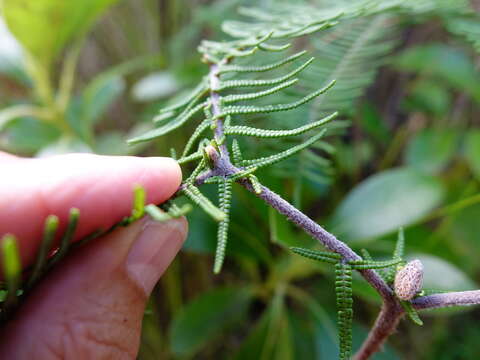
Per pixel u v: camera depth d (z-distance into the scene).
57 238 0.07
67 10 0.11
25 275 0.06
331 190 0.17
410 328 0.16
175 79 0.13
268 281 0.13
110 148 0.14
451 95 0.16
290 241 0.10
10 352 0.06
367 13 0.08
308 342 0.13
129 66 0.15
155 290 0.16
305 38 0.12
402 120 0.17
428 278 0.10
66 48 0.17
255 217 0.13
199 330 0.12
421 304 0.05
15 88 0.18
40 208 0.06
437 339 0.15
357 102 0.14
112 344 0.06
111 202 0.07
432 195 0.11
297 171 0.10
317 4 0.10
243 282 0.17
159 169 0.06
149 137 0.06
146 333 0.16
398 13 0.09
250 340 0.12
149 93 0.13
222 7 0.14
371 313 0.16
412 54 0.14
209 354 0.16
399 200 0.11
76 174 0.07
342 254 0.05
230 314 0.13
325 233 0.05
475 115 0.16
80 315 0.06
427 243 0.12
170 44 0.16
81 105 0.15
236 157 0.05
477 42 0.08
